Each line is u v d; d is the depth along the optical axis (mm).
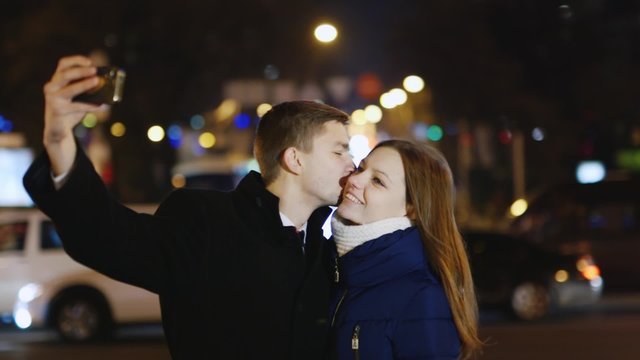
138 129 27156
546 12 37156
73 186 3123
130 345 14781
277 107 3898
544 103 35156
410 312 3719
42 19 25641
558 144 36000
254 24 27547
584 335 15203
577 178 37844
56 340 15609
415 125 34031
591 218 21141
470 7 34062
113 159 27422
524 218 21609
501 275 17422
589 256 18078
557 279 17531
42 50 25578
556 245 21047
